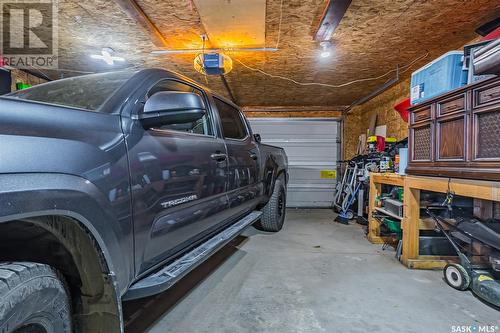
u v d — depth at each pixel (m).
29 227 0.95
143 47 3.45
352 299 2.13
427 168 2.60
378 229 3.69
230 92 5.64
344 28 2.95
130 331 1.71
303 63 3.98
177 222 1.54
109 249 1.06
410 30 3.00
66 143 0.93
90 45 3.39
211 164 1.96
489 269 2.26
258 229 4.41
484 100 1.96
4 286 0.76
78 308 1.08
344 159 6.86
